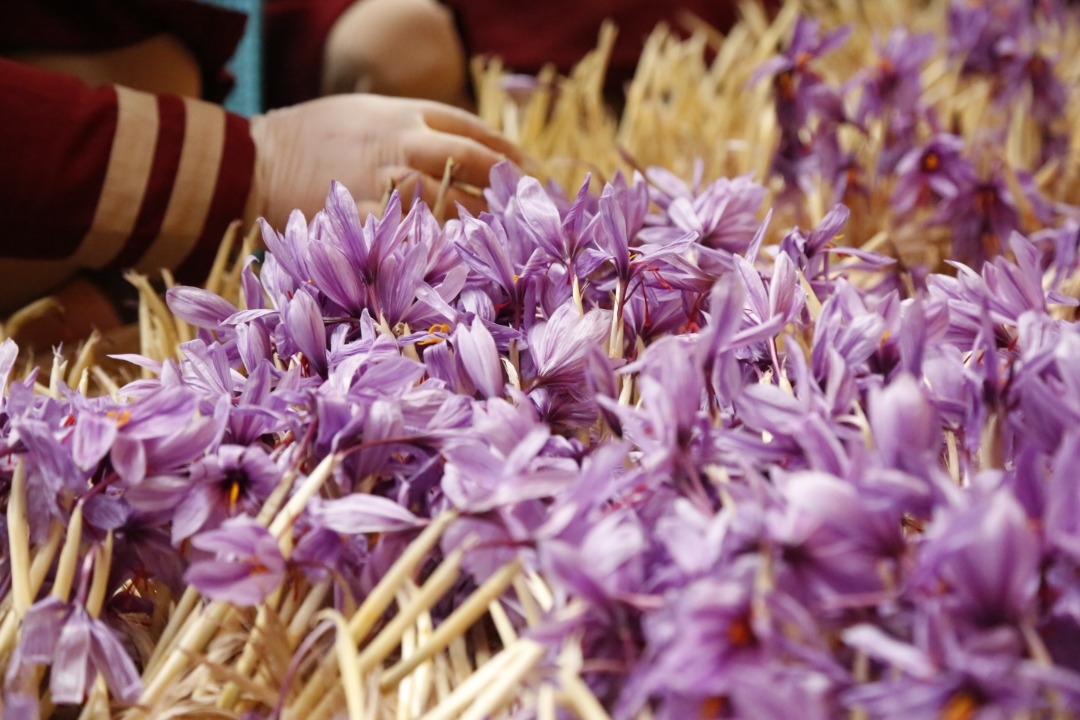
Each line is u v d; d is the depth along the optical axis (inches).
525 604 31.2
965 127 59.2
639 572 30.0
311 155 44.0
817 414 31.4
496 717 31.1
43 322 44.3
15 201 41.7
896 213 45.4
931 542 28.7
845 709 29.4
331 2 66.6
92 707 31.9
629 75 81.7
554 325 34.4
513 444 31.7
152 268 44.4
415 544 31.2
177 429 32.4
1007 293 33.8
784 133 47.1
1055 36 72.7
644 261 35.1
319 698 31.9
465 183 43.3
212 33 48.9
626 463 33.1
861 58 82.0
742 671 28.5
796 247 37.0
